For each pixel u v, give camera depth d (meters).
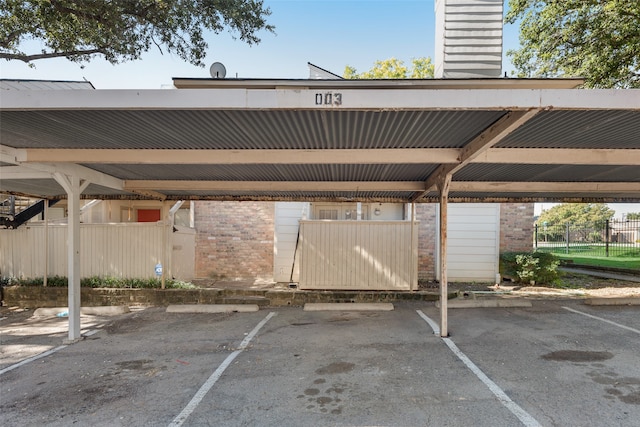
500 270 11.48
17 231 9.94
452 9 8.01
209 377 4.68
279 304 9.11
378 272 9.80
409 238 9.80
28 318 8.10
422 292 9.32
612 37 11.18
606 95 3.37
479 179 7.61
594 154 5.30
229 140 4.88
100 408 3.90
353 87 4.30
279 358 5.34
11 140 4.93
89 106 3.43
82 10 9.38
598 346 5.70
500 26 8.01
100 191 8.90
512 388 4.24
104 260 9.91
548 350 5.54
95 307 8.44
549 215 44.75
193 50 12.27
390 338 6.22
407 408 3.80
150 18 11.01
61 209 14.43
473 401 3.93
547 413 3.66
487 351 5.51
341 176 7.34
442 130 4.41
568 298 9.29
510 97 3.36
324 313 8.15
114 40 10.95
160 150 5.38
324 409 3.80
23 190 8.93
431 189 7.55
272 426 3.49
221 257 12.21
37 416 3.76
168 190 8.59
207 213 12.23
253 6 12.30
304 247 9.88
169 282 9.57
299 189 7.90
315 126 4.27
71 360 5.39
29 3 9.52
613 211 41.91
